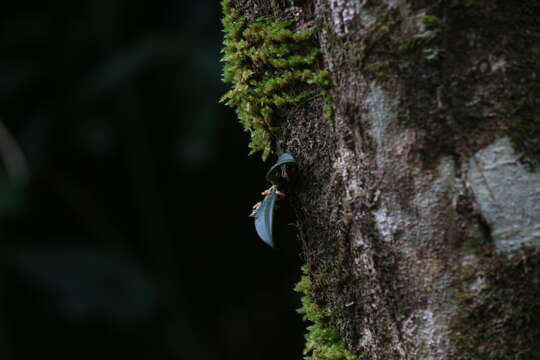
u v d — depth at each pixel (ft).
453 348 5.82
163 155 23.04
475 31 5.81
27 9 22.47
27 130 20.74
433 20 5.80
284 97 6.01
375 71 5.84
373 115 5.85
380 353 5.92
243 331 24.34
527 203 5.80
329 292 6.02
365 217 5.89
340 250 5.96
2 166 18.11
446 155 5.81
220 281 24.64
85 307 19.17
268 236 6.00
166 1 22.68
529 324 5.79
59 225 22.65
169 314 22.25
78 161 22.57
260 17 6.02
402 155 5.83
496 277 5.80
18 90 21.53
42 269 19.34
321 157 5.97
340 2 5.86
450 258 5.82
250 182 23.57
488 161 5.80
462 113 5.81
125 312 19.58
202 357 22.36
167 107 21.93
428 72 5.81
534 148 5.80
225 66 6.13
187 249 24.38
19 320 20.67
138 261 21.83
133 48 20.68
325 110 5.94
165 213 23.88
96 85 20.01
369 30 5.84
